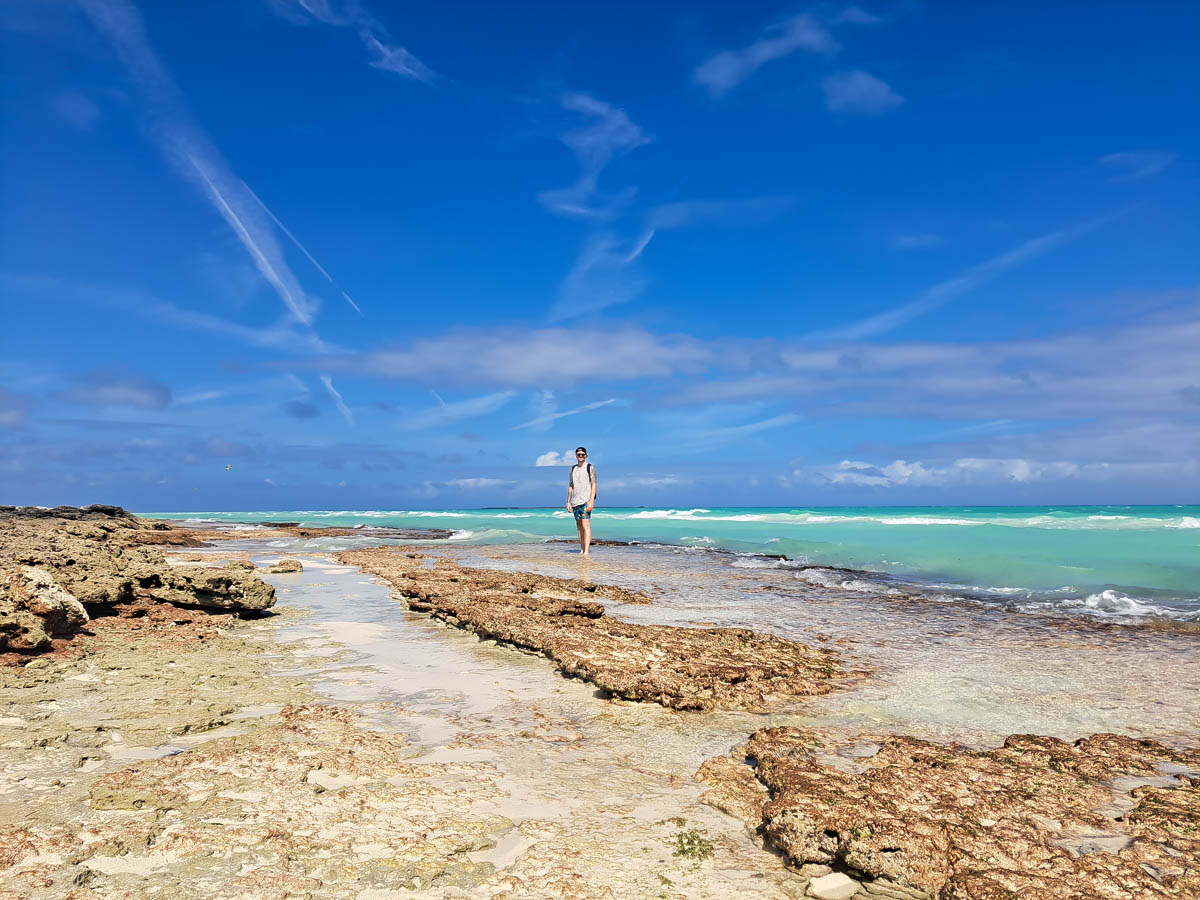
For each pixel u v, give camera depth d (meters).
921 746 5.52
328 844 3.86
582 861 3.81
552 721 6.20
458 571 15.90
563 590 13.73
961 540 23.80
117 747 5.21
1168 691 7.28
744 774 5.02
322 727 5.79
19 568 8.70
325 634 9.93
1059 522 31.33
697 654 8.27
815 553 22.28
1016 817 4.41
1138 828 4.32
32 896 3.27
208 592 10.86
